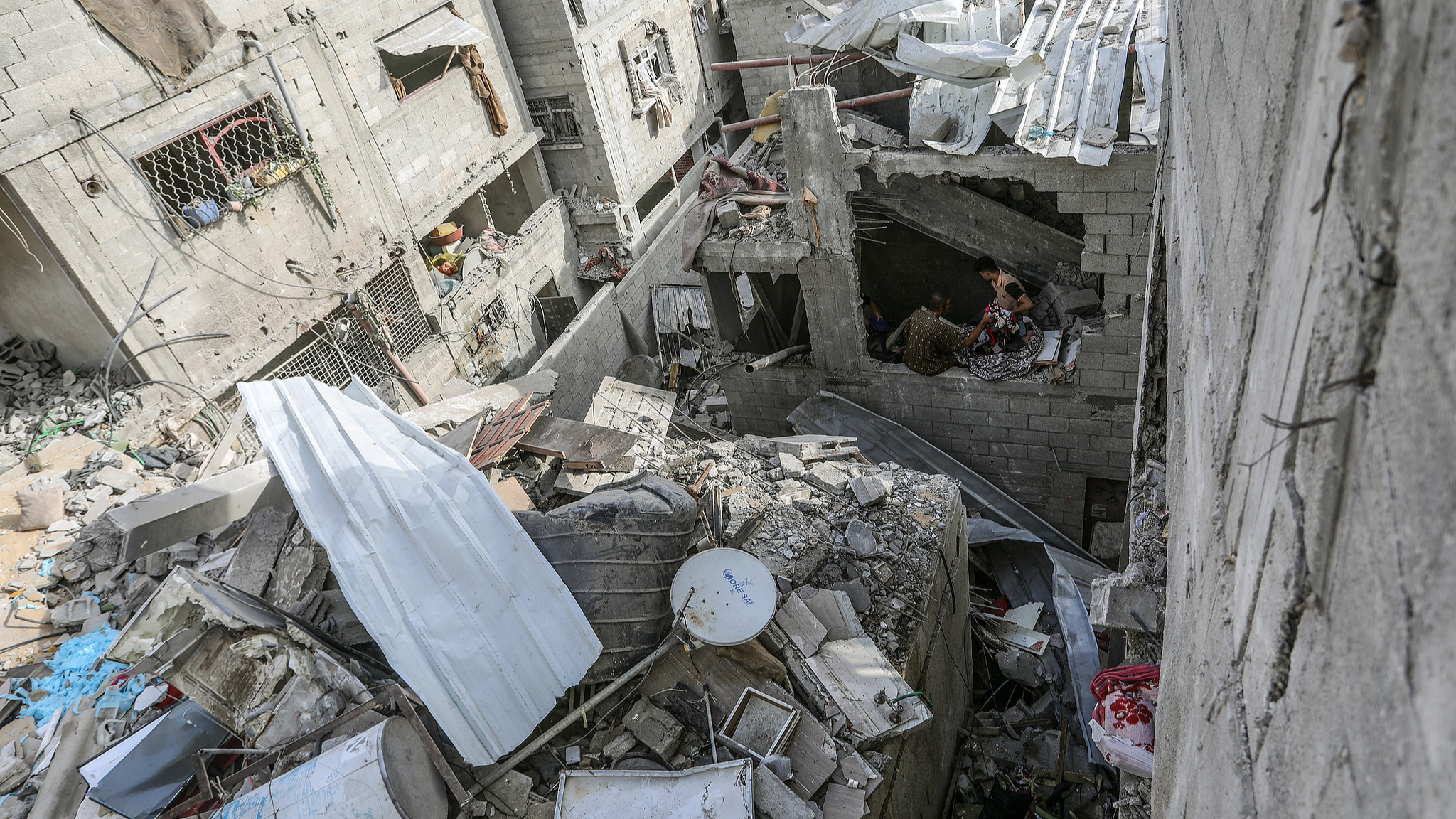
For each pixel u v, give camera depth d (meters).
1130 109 8.58
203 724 5.66
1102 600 5.11
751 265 10.82
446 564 5.17
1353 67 1.29
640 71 19.69
